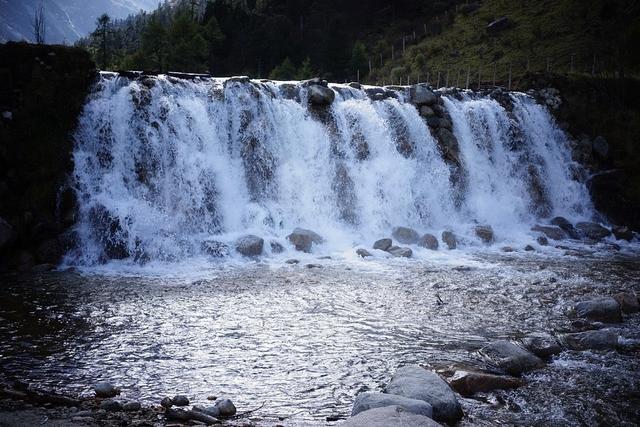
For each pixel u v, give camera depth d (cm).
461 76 5947
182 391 846
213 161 2203
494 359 986
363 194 2403
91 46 9325
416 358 1005
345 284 1562
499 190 2823
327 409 793
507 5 7481
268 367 953
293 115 2452
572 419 782
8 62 2064
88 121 2084
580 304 1323
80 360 962
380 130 2575
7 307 1272
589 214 2983
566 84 3531
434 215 2522
